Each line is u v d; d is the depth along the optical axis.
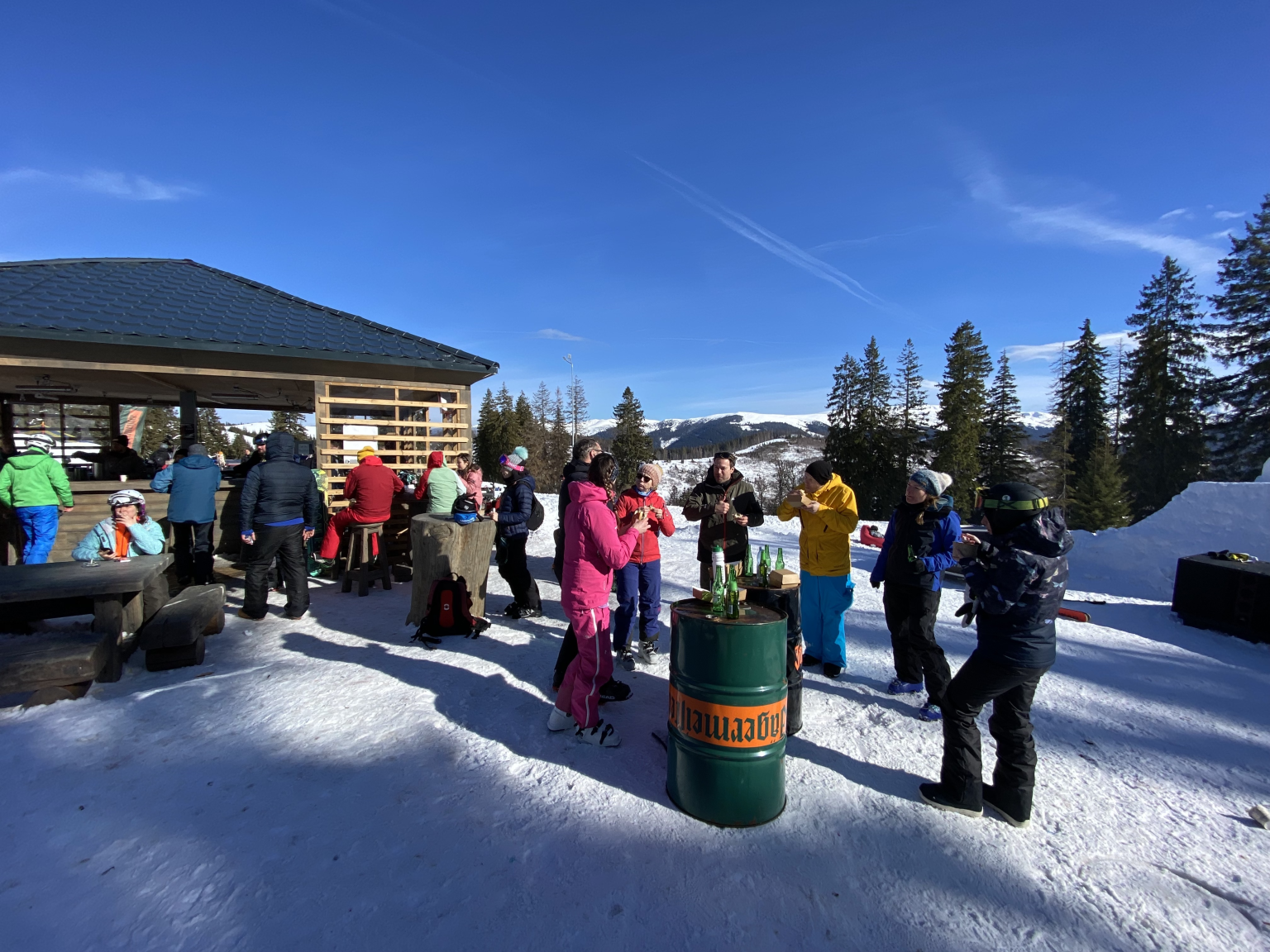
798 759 3.40
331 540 7.04
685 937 2.14
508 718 3.71
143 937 2.06
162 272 9.94
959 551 2.89
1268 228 31.73
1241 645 6.04
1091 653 5.52
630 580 4.59
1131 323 35.00
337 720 3.61
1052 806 3.04
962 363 38.88
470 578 5.66
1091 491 32.09
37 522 6.52
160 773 3.02
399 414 8.52
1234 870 2.60
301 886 2.31
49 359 6.87
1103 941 2.19
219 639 5.14
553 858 2.51
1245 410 31.72
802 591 4.82
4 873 2.32
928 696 3.96
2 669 3.57
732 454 4.80
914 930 2.21
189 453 6.77
